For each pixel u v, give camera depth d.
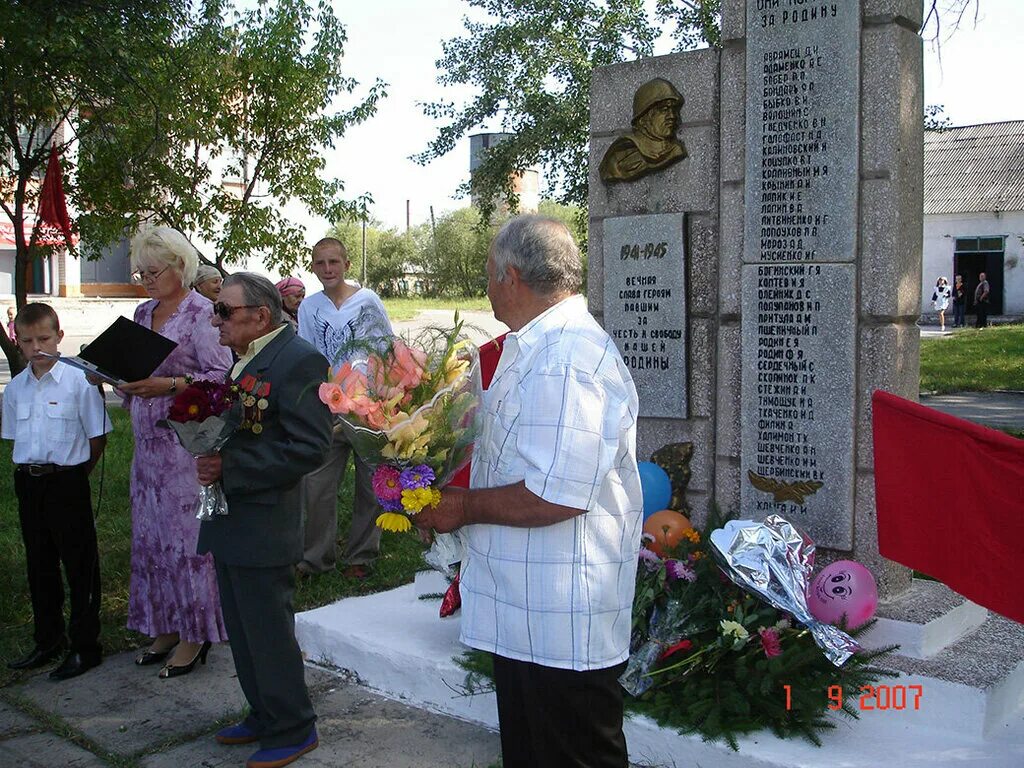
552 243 2.38
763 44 4.14
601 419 2.25
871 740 3.23
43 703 3.99
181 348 4.09
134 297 31.92
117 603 5.21
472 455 2.57
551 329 2.33
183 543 4.15
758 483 4.25
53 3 7.56
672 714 3.31
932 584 4.14
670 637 3.44
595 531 2.33
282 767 3.39
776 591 3.42
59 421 4.21
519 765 2.39
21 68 7.69
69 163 9.40
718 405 4.43
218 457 3.22
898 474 3.39
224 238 9.79
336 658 4.30
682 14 11.59
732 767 3.17
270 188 9.91
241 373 3.33
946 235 33.88
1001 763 3.05
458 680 3.82
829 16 3.97
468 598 2.46
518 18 12.01
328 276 5.59
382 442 2.39
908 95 3.96
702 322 4.52
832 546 4.07
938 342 23.55
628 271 4.69
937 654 3.57
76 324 27.91
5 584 5.48
